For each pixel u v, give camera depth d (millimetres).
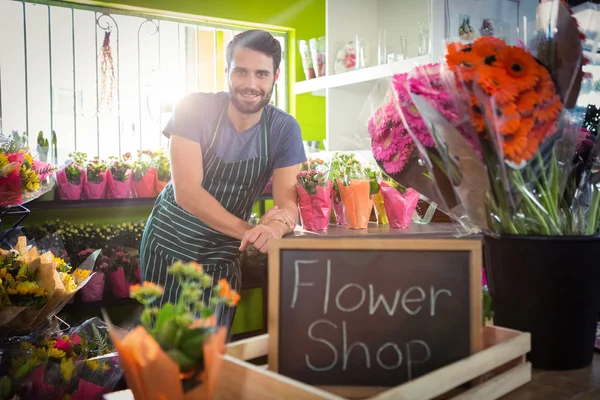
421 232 1914
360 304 914
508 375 967
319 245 922
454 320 916
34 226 3947
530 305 1069
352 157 2809
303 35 4949
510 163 1022
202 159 2285
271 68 2170
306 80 4441
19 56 4004
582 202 1160
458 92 1020
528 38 1124
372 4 4387
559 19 1070
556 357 1070
